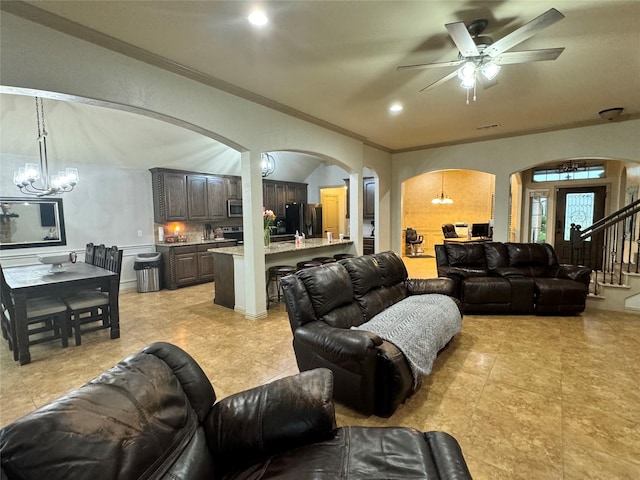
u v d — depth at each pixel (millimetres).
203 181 6770
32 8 2199
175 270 6059
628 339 3447
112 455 914
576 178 7781
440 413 2230
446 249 4859
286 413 1337
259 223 4137
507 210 5820
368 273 3174
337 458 1217
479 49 2350
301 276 2588
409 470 1146
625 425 2084
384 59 3014
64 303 3473
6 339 3633
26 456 808
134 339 3615
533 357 3053
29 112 4000
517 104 4215
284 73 3281
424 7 2275
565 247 7941
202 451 1224
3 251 4746
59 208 5207
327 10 2289
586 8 2281
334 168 8867
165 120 3191
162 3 2178
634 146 4730
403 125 5156
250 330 3824
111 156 5434
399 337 2391
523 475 1704
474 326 3912
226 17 2354
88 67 2545
